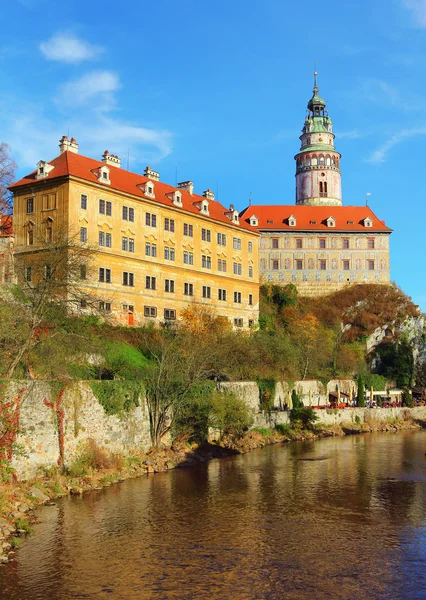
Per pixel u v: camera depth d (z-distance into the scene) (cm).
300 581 2519
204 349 6188
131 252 7725
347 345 11700
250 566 2672
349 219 12838
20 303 4466
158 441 5150
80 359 5056
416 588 2461
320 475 4691
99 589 2412
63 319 4838
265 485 4288
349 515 3516
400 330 12444
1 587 2420
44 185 7144
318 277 12475
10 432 3597
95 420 4422
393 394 10250
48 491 3694
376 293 12488
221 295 9206
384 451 6081
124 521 3288
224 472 4734
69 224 6669
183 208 8556
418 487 4275
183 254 8556
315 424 7681
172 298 8306
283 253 12462
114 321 7250
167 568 2633
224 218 9519
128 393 4816
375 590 2439
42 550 2817
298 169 14438
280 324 10900
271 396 7238
